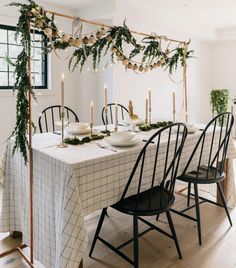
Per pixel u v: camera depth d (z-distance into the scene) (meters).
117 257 1.93
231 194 2.66
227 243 2.09
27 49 1.62
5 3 3.46
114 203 1.75
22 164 1.92
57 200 1.60
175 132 2.38
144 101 4.99
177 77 5.65
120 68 4.45
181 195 2.97
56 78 4.18
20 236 2.21
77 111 4.56
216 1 4.04
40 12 1.67
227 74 6.41
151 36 2.62
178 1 4.03
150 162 1.93
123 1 3.85
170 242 2.11
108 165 1.67
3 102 3.64
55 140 2.08
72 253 1.46
